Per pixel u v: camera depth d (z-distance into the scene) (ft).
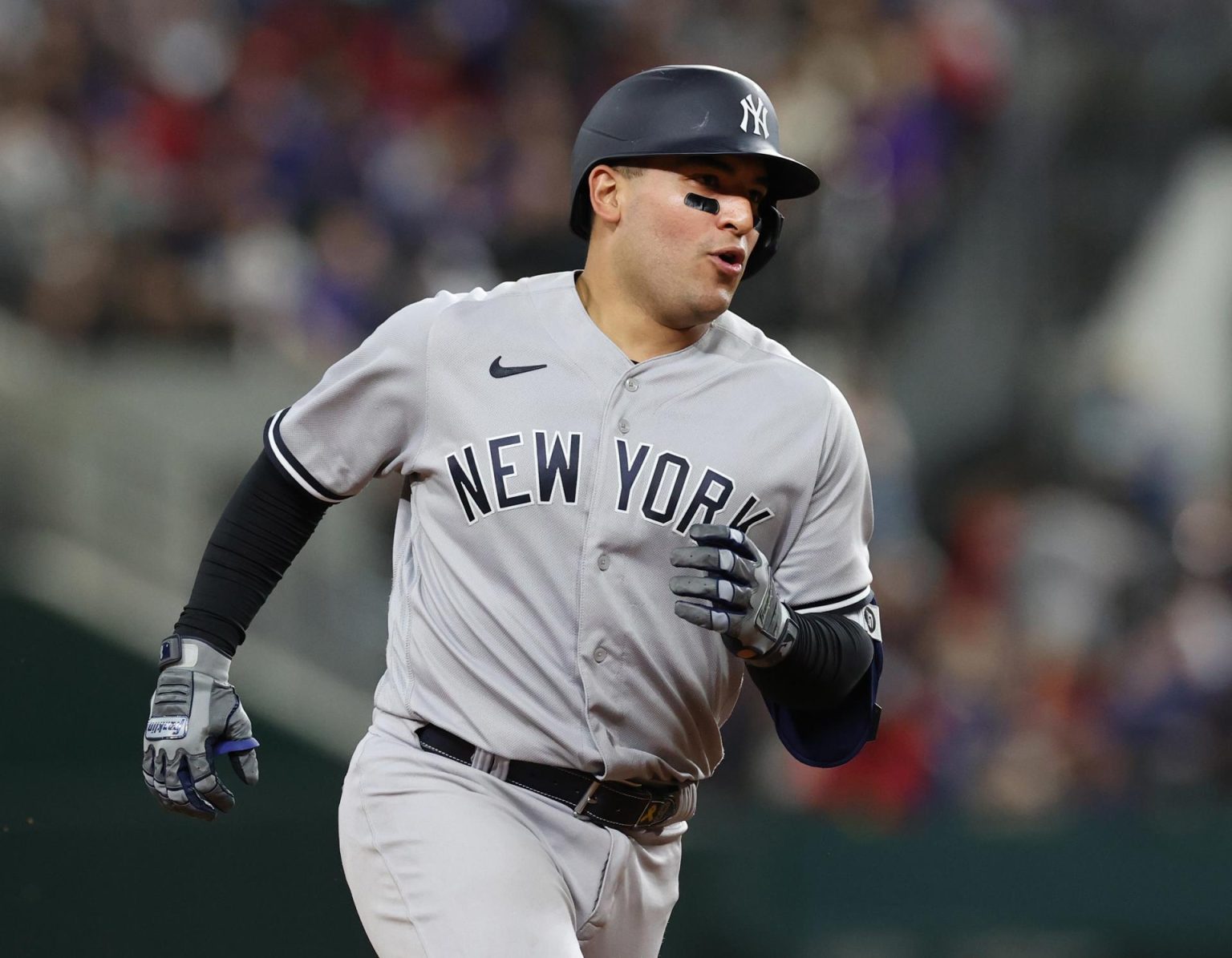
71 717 94.73
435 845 33.76
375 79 133.08
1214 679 108.68
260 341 116.26
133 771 93.25
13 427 100.48
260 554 35.73
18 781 90.99
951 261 140.77
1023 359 141.69
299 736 95.20
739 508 33.99
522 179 129.59
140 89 124.26
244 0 132.87
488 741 34.14
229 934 85.20
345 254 122.21
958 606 114.73
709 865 89.30
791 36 140.46
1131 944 90.94
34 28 122.93
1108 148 152.25
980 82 142.31
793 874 89.56
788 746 35.78
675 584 31.68
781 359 35.22
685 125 33.32
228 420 112.78
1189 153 152.76
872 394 122.83
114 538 101.24
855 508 35.35
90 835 85.10
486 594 34.09
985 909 90.12
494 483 33.78
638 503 33.63
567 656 33.94
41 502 99.19
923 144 135.95
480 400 34.12
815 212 129.39
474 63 135.74
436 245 124.77
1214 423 143.33
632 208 33.96
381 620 103.81
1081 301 147.02
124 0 127.54
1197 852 91.30
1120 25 155.33
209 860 85.66
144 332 114.83
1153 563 126.82
